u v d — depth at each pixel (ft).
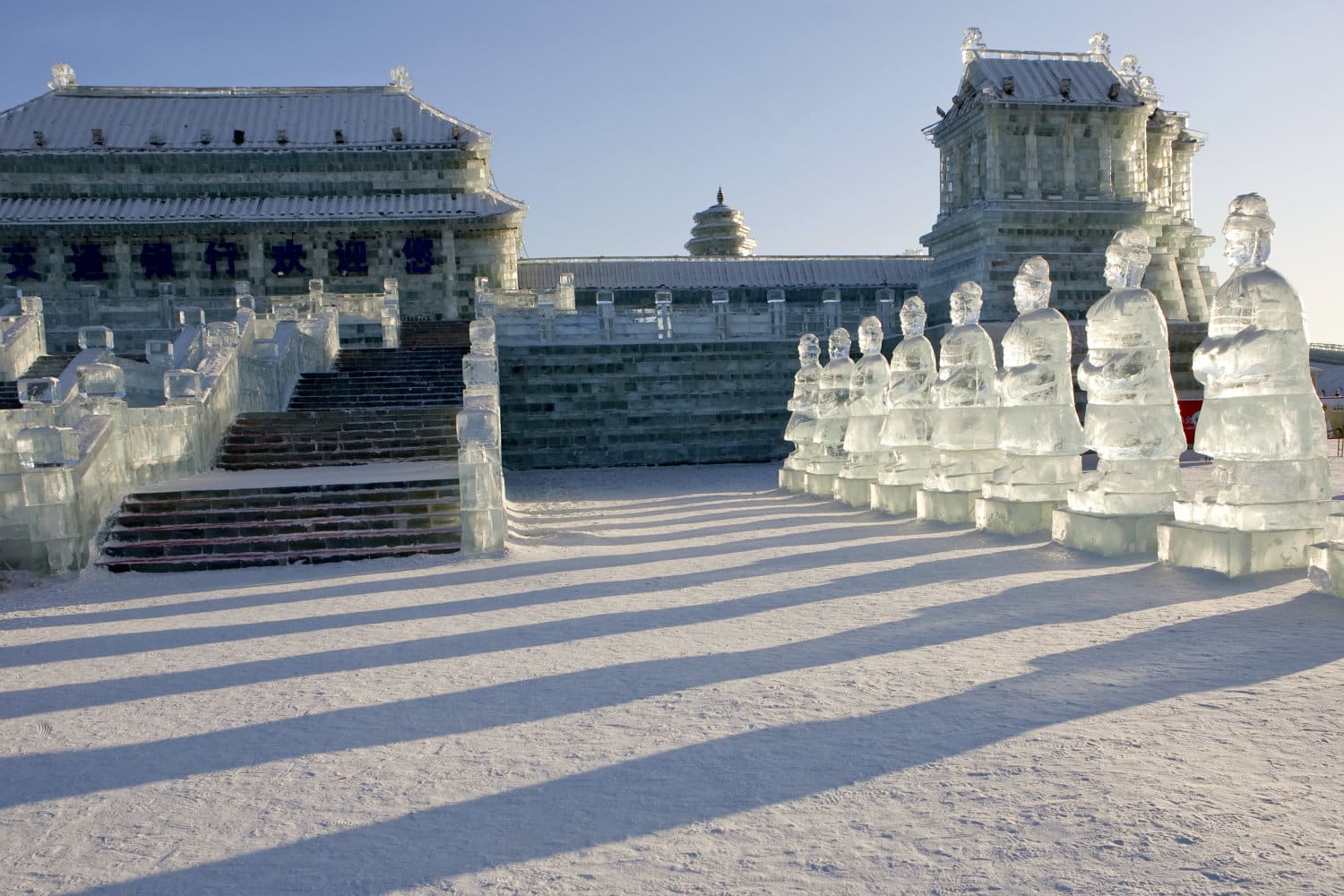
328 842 14.33
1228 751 16.16
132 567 42.60
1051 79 139.33
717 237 241.14
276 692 22.88
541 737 18.76
